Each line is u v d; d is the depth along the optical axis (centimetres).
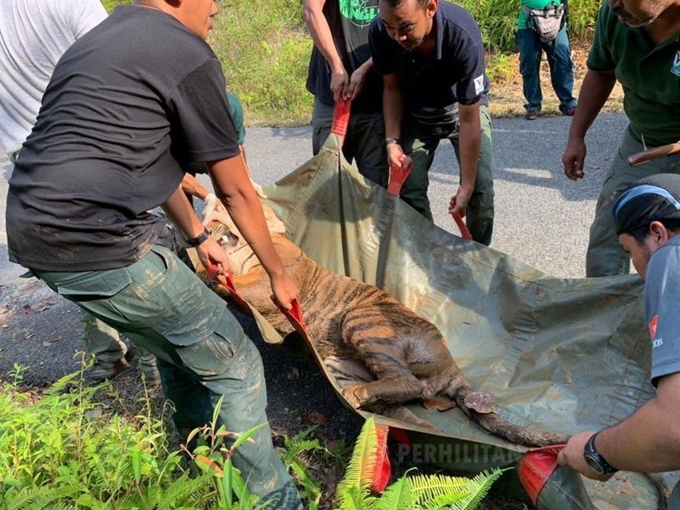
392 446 319
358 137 450
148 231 239
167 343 251
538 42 766
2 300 501
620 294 336
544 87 919
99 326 375
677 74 313
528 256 504
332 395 374
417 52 375
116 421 286
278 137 826
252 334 431
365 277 413
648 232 204
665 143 348
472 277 386
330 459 325
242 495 224
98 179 221
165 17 226
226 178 243
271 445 270
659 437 178
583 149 397
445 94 402
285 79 966
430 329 357
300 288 391
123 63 219
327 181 418
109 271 229
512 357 361
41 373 407
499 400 340
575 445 223
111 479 242
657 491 284
